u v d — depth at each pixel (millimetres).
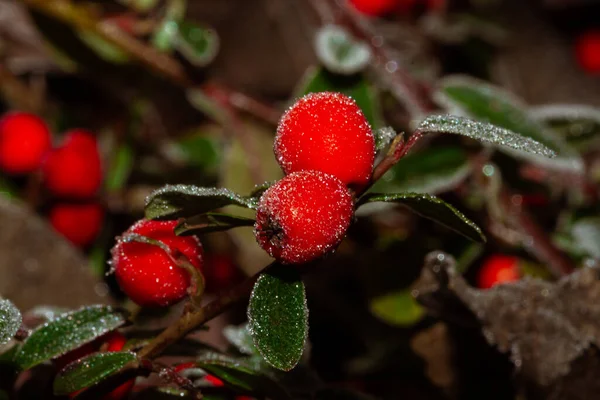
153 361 151
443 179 205
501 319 185
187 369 160
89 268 227
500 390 195
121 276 151
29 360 152
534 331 184
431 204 146
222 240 258
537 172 220
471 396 197
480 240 146
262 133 261
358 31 239
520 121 207
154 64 258
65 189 245
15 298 215
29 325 168
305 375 171
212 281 259
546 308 184
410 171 203
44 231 221
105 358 149
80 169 243
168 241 151
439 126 146
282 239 140
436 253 188
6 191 254
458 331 199
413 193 145
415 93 228
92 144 249
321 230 139
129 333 160
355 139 143
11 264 215
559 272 207
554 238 215
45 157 248
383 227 253
